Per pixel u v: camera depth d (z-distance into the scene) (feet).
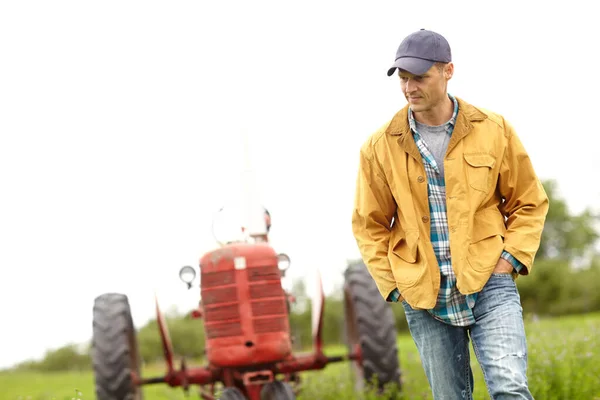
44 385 66.49
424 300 18.04
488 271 17.80
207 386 34.78
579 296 228.63
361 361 31.30
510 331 17.62
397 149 18.45
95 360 30.71
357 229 19.31
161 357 151.64
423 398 30.27
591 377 29.17
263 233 29.99
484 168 18.04
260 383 28.25
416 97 18.06
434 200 18.25
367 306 31.50
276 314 28.53
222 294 28.45
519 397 17.12
